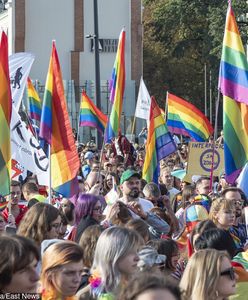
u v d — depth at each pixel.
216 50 105.12
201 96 126.69
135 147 59.19
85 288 13.90
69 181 26.22
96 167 31.78
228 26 27.16
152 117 33.88
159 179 35.12
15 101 30.41
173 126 43.66
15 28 108.31
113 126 32.69
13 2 108.25
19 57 30.69
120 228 13.95
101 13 109.94
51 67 26.52
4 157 23.53
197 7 115.69
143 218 22.38
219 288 12.83
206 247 16.48
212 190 28.59
